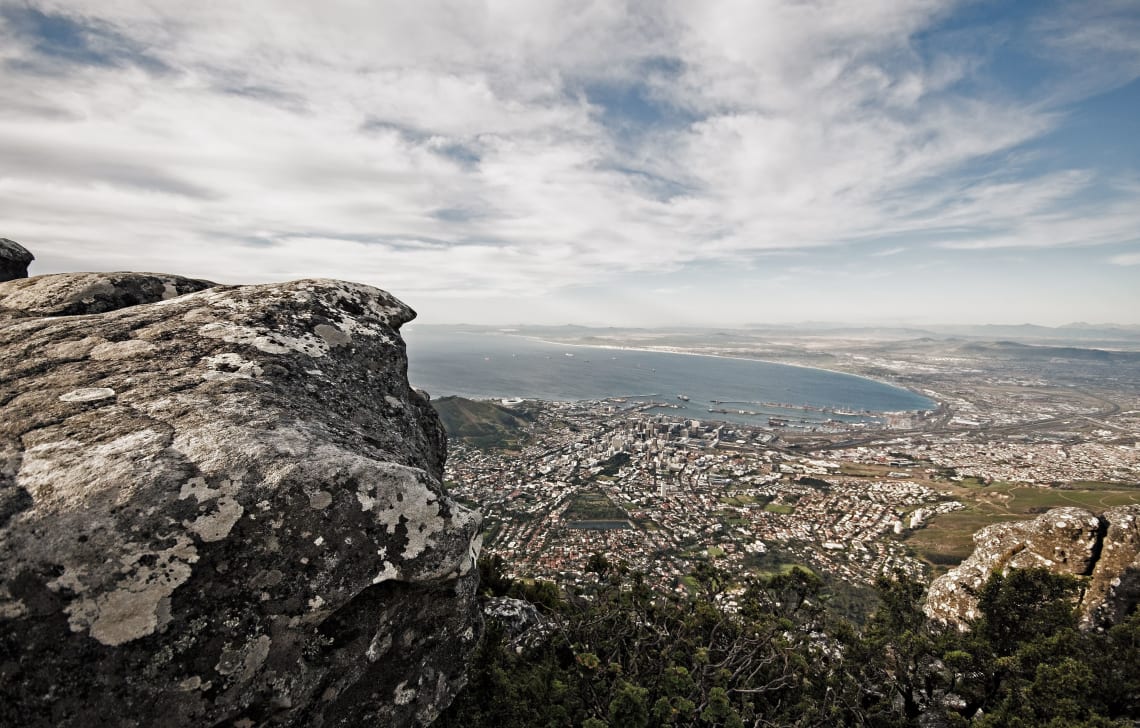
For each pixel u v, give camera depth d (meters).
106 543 2.00
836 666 10.39
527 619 8.91
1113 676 7.54
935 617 12.20
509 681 6.57
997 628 9.26
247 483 2.36
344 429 3.27
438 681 3.24
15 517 1.92
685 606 11.48
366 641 2.75
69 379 2.81
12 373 2.80
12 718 1.77
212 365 3.23
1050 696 7.23
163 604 2.06
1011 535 11.88
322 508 2.49
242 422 2.67
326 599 2.44
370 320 4.80
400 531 2.72
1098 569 10.10
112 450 2.27
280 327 3.95
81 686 1.88
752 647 9.34
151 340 3.39
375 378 4.28
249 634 2.26
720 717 7.42
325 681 2.58
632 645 9.12
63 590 1.89
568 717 6.67
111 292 4.51
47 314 4.07
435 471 5.66
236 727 2.24
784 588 11.85
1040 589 8.96
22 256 6.08
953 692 9.27
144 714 1.98
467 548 2.99
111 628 1.95
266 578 2.31
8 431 2.29
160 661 2.03
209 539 2.20
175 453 2.34
